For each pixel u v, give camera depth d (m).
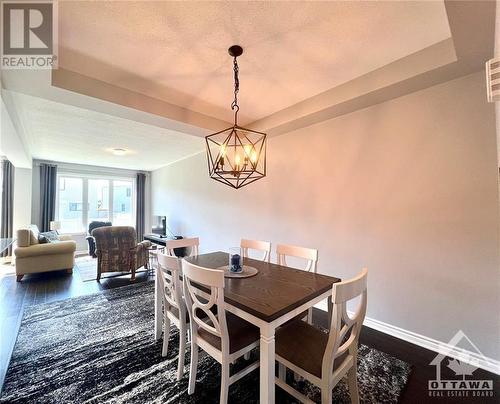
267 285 1.69
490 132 1.85
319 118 2.82
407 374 1.82
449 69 1.86
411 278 2.24
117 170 7.19
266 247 2.52
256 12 1.50
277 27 1.63
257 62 2.03
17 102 2.68
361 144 2.58
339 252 2.77
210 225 4.91
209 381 1.76
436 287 2.11
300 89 2.50
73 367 1.90
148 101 2.63
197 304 1.53
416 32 1.70
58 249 4.27
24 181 5.58
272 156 3.53
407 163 2.26
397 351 2.10
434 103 2.11
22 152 3.95
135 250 4.19
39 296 3.40
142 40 1.76
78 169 6.55
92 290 3.65
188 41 1.77
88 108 2.53
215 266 2.15
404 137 2.28
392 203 2.36
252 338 1.54
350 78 2.30
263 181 3.69
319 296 1.59
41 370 1.87
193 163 5.44
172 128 3.15
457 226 2.00
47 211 5.94
